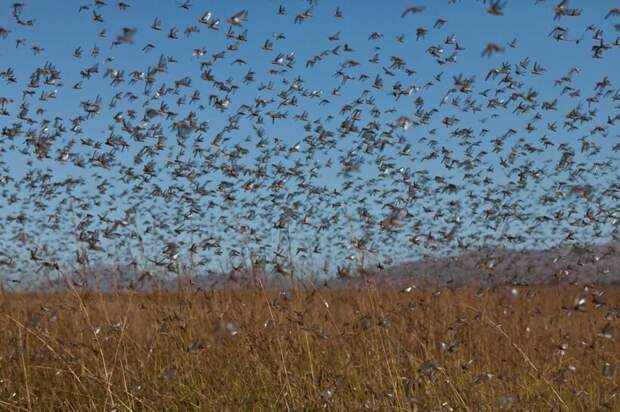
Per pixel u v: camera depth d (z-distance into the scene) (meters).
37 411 7.27
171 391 7.57
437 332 8.67
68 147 8.58
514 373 8.05
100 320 8.27
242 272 8.80
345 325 8.54
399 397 6.89
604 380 7.86
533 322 9.79
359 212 8.78
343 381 7.51
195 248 8.74
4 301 8.66
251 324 8.37
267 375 7.84
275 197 9.80
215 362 8.19
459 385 7.37
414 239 9.03
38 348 7.95
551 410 6.95
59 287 8.85
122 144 8.61
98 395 7.50
